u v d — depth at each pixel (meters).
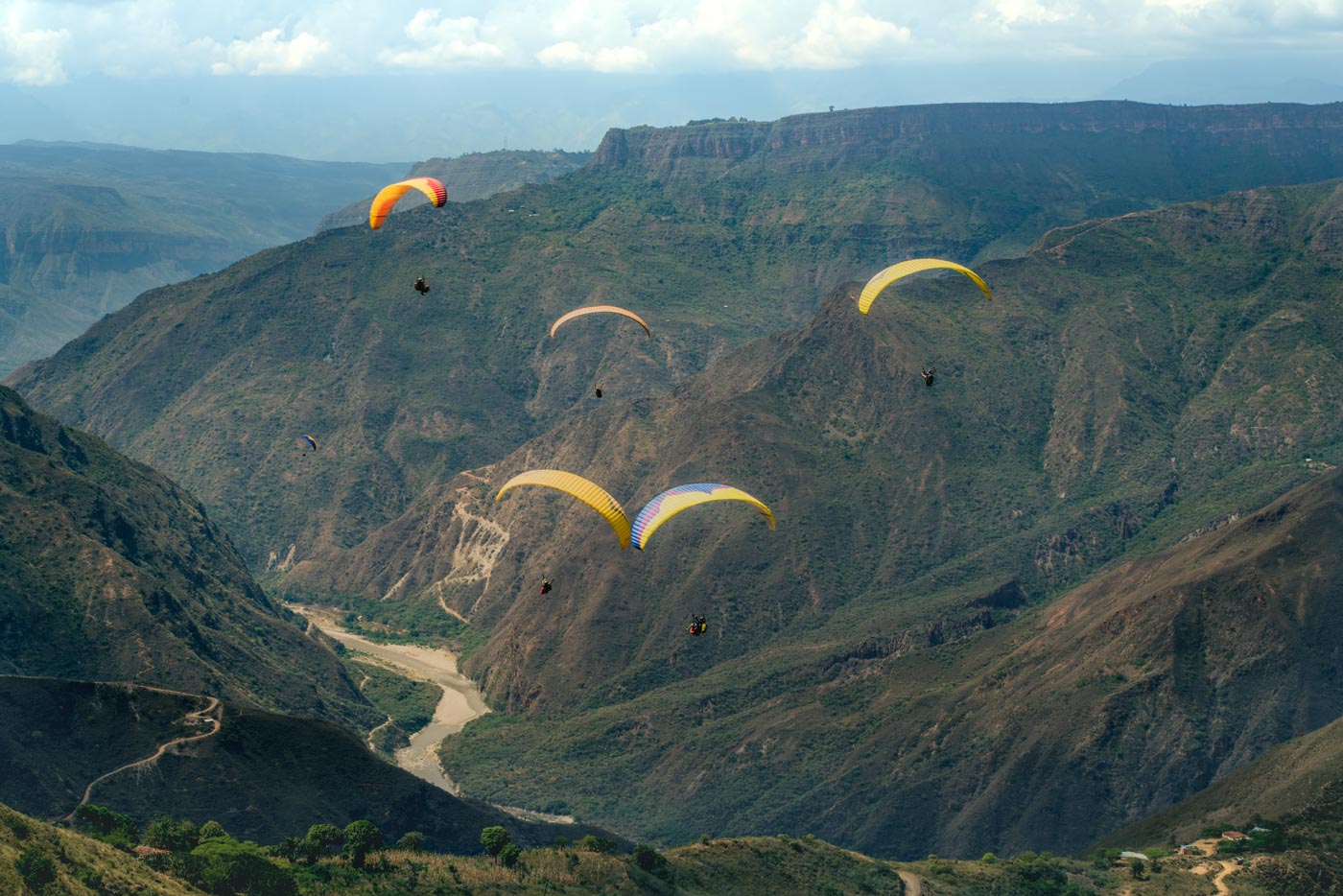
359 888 116.06
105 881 102.06
